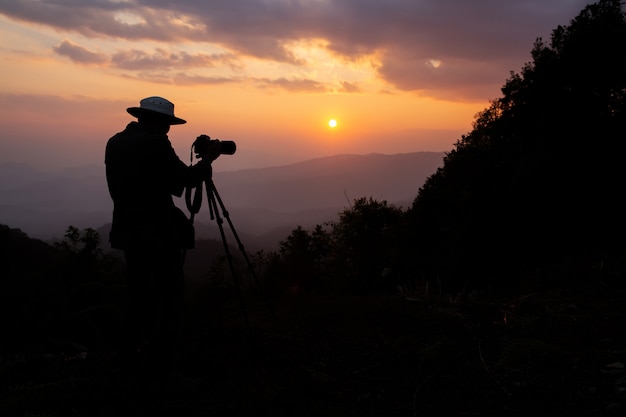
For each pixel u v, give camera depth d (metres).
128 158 3.02
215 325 4.37
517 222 11.81
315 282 18.58
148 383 3.06
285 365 3.47
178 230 3.18
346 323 4.43
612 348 3.48
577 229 11.34
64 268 6.13
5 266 6.54
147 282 3.18
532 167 14.82
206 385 3.13
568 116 19.98
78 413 2.75
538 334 3.94
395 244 23.92
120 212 3.06
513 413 2.66
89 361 3.74
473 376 3.16
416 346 3.77
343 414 2.72
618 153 15.98
